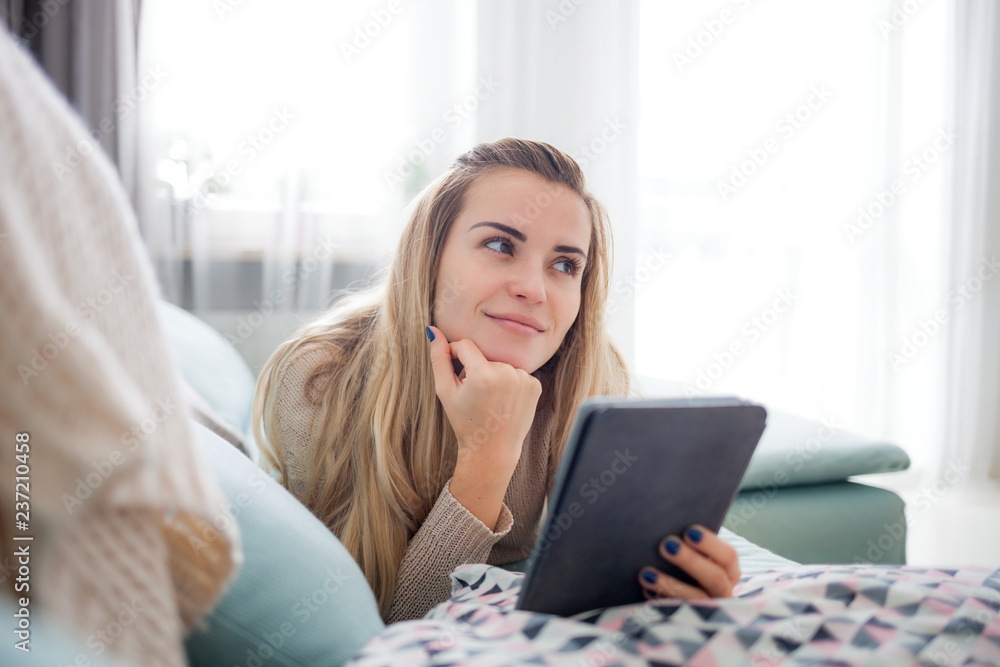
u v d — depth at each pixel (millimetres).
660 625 477
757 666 444
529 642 472
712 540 560
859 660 443
